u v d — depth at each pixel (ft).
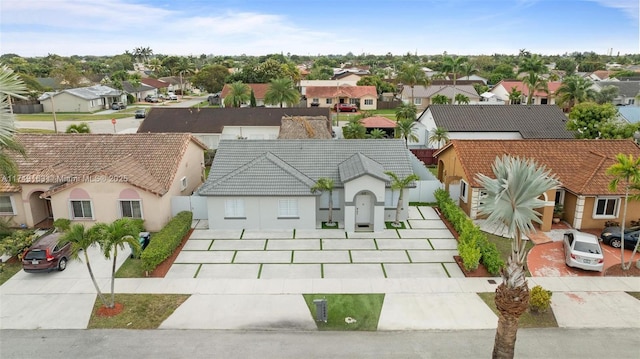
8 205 94.53
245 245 86.07
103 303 65.00
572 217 94.02
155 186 92.73
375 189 90.17
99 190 90.27
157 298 67.46
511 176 43.11
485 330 59.62
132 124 234.58
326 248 84.84
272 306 65.41
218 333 59.06
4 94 51.49
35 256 73.26
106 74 501.56
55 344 56.70
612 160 94.89
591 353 54.70
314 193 90.68
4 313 63.52
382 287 70.69
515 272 44.27
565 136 148.77
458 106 161.07
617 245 84.69
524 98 280.10
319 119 152.25
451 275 74.59
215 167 98.43
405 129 157.89
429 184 109.19
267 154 99.19
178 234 83.87
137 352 55.11
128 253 82.33
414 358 53.88
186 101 360.28
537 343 56.54
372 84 340.80
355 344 56.65
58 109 282.56
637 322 61.36
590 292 69.00
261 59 627.46
